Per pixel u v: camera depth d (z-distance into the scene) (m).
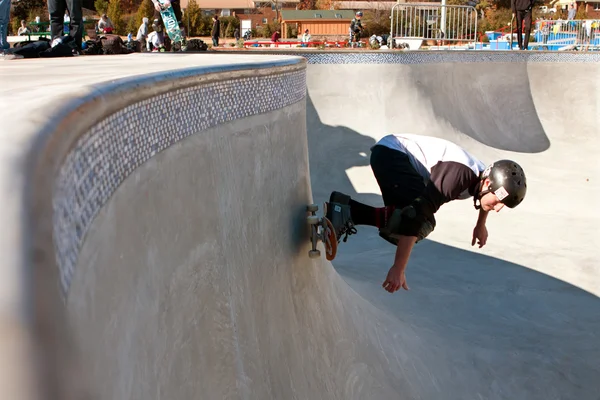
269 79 3.16
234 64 2.66
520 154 12.44
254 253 2.83
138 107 1.45
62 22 7.27
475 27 15.52
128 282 1.32
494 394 4.99
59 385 0.65
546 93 14.26
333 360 3.85
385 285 3.18
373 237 8.16
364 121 10.59
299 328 3.41
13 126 0.81
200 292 1.98
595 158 12.79
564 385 5.14
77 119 0.98
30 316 0.63
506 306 6.38
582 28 20.34
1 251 0.64
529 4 16.02
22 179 0.71
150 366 1.42
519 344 5.67
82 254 1.01
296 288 3.56
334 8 52.75
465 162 3.28
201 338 1.93
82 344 0.93
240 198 2.66
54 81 1.53
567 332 5.91
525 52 14.06
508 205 3.26
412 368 4.86
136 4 50.56
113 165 1.24
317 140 10.22
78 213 0.98
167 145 1.73
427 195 3.17
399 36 15.72
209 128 2.24
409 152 3.46
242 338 2.42
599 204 9.79
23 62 3.77
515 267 7.30
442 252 7.68
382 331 5.07
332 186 9.54
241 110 2.70
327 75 10.70
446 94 12.24
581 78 14.22
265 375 2.62
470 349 5.50
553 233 8.45
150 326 1.46
